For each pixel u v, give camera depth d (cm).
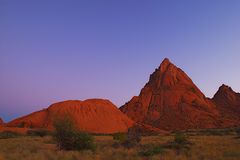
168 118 12850
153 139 4556
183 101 13938
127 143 3144
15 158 1891
